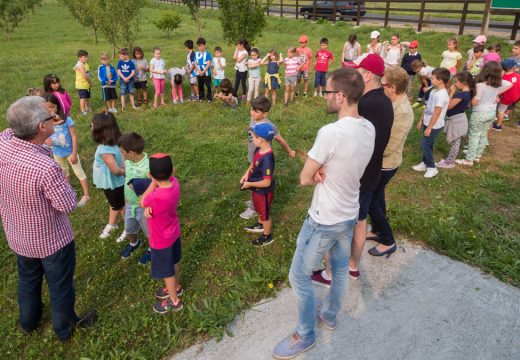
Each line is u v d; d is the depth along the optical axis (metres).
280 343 2.97
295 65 9.17
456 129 5.76
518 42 8.48
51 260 2.85
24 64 15.17
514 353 2.92
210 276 3.82
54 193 2.56
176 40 21.62
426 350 2.96
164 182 3.03
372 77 2.91
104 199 5.39
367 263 3.90
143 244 4.35
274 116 8.41
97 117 3.91
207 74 9.70
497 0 13.20
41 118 2.52
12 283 3.85
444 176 5.73
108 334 3.19
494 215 4.61
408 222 4.44
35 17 36.22
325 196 2.51
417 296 3.48
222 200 5.09
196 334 3.20
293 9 30.67
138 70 9.33
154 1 45.41
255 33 12.60
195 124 8.16
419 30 18.00
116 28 15.50
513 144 7.07
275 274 3.75
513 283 3.59
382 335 3.11
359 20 21.14
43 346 3.15
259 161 3.90
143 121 8.34
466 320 3.21
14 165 2.50
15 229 2.72
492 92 5.73
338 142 2.34
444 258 3.95
